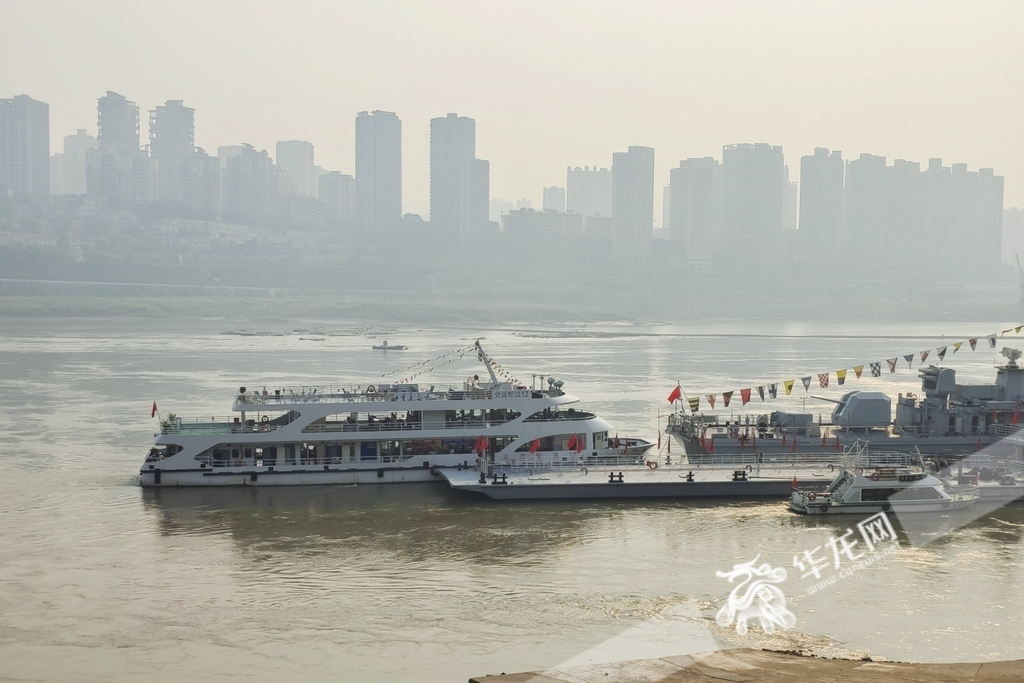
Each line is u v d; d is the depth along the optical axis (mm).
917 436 87250
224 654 49281
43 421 125250
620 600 55719
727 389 165875
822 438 87000
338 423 85000
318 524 71500
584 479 79000
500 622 52875
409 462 83875
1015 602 52844
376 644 50281
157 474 82750
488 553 64438
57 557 64438
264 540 67750
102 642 50812
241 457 83375
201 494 80500
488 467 80938
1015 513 67875
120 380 180125
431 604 55562
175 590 58156
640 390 164750
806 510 72188
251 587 58562
